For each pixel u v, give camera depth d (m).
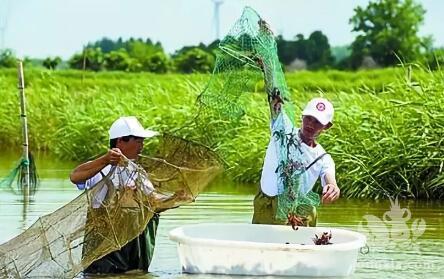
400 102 21.47
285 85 13.55
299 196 13.27
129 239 12.70
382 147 21.12
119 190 12.59
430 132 20.95
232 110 14.27
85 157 29.83
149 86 31.02
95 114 30.55
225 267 12.71
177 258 14.00
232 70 14.02
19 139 35.28
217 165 13.05
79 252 12.64
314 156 13.31
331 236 13.34
